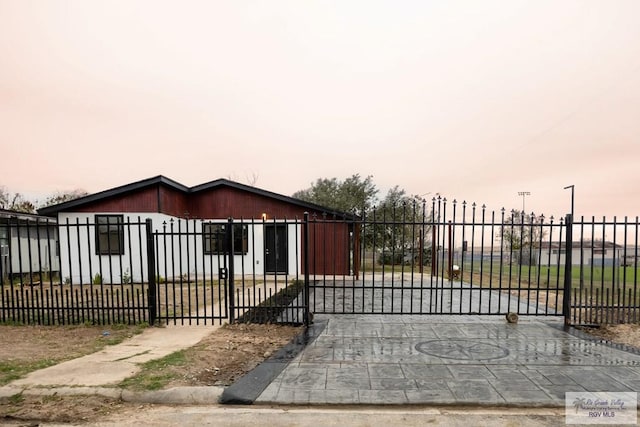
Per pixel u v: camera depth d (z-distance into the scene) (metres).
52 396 3.43
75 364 4.23
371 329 5.98
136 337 5.58
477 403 3.27
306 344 5.10
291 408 3.28
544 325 6.24
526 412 3.16
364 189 29.66
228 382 3.74
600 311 6.79
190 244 15.36
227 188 15.55
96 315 7.34
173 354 4.61
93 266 13.93
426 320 6.65
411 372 4.00
